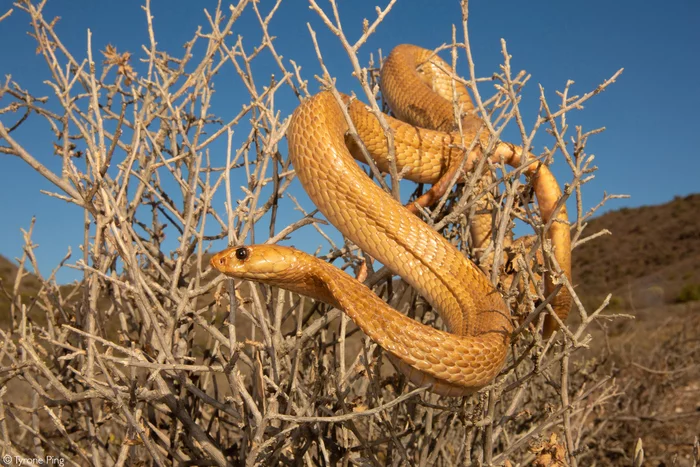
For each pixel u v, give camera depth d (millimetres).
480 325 400
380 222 437
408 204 507
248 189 445
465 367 360
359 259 483
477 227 553
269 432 401
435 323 522
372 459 405
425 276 434
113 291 474
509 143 524
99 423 434
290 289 395
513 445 398
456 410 388
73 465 428
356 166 451
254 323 431
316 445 480
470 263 431
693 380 1028
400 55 728
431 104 664
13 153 361
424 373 366
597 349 1013
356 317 360
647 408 873
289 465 439
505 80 398
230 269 376
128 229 407
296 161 459
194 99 491
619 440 857
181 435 458
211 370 363
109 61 464
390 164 433
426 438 431
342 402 404
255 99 448
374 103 414
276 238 440
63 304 488
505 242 515
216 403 405
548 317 535
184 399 453
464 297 424
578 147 374
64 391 376
